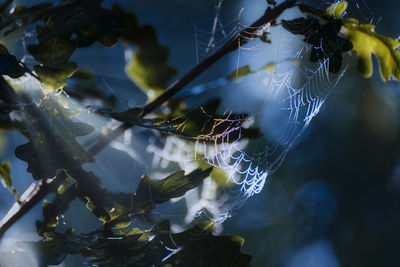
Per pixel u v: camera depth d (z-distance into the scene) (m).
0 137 1.42
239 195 1.35
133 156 1.37
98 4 1.15
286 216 3.93
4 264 1.09
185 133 1.15
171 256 1.10
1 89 1.08
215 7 1.81
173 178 1.13
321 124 3.81
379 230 4.16
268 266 3.84
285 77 1.37
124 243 1.10
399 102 3.53
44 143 1.09
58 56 1.12
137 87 1.40
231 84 1.43
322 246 4.11
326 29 1.21
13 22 1.17
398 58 1.27
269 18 1.21
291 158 3.91
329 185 4.02
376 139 3.78
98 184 1.11
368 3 2.91
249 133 1.20
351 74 3.43
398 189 3.97
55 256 1.09
